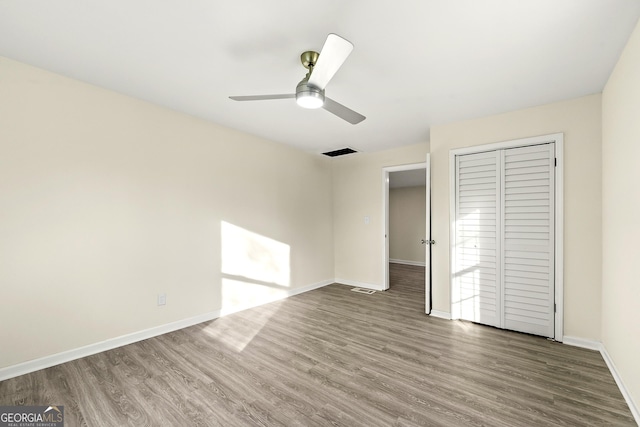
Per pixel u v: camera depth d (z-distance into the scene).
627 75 1.83
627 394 1.83
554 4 1.48
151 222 2.80
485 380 2.08
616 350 2.09
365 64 2.08
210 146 3.29
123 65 2.12
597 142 2.55
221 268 3.40
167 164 2.92
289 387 1.99
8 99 2.06
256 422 1.66
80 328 2.37
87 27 1.69
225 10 1.54
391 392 1.94
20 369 2.10
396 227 7.71
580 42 1.81
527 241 2.88
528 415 1.72
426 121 3.26
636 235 1.71
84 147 2.39
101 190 2.48
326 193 5.06
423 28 1.68
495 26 1.66
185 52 1.94
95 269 2.45
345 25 1.65
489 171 3.09
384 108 2.88
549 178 2.77
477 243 3.17
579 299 2.63
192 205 3.12
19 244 2.10
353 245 4.98
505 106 2.84
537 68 2.13
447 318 3.35
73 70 2.20
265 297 3.93
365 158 4.80
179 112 3.01
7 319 2.05
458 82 2.35
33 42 1.85
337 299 4.14
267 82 2.35
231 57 1.99
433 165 3.44
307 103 1.85
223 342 2.69
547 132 2.77
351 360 2.37
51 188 2.24
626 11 1.52
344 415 1.72
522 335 2.87
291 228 4.35
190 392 1.93
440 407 1.79
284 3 1.48
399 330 3.00
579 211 2.63
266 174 3.96
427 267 3.47
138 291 2.71
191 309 3.11
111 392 1.92
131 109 2.66
